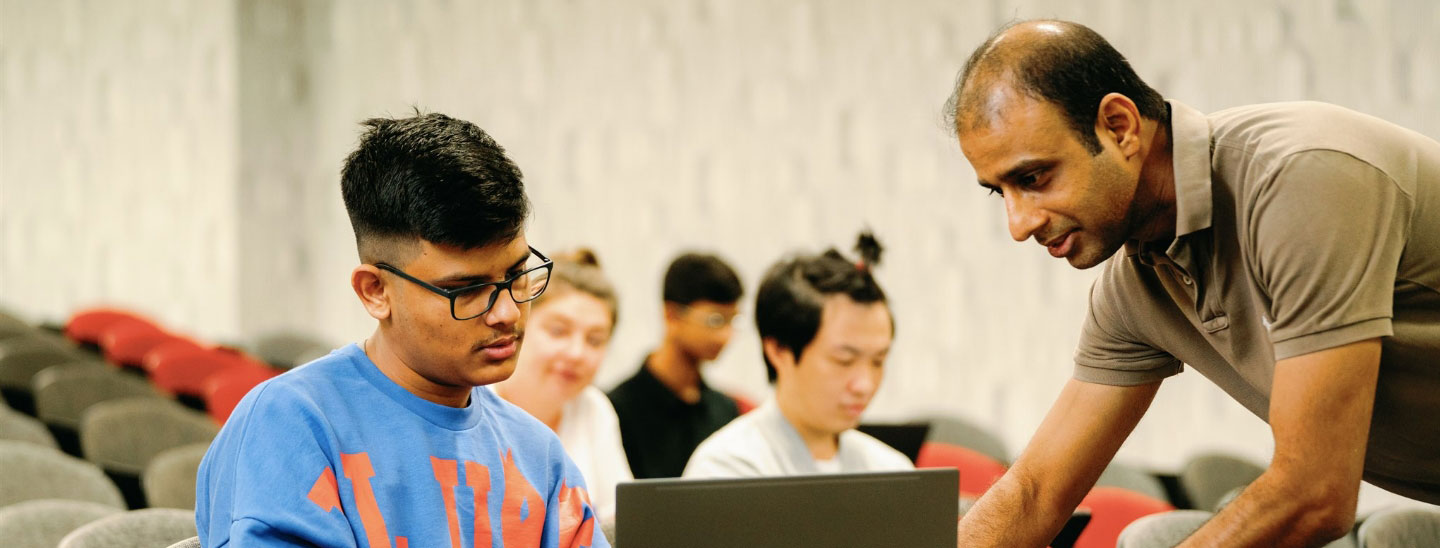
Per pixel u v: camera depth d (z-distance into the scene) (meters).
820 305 2.44
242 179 8.10
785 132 6.61
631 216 7.10
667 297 3.52
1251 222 1.51
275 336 7.11
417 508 1.47
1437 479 1.73
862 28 6.39
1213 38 5.54
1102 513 3.11
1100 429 1.83
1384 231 1.46
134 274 8.48
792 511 1.44
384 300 1.46
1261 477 1.52
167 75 8.35
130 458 3.61
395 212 1.42
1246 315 1.60
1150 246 1.64
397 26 7.98
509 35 7.55
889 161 6.31
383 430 1.48
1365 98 5.25
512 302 1.45
